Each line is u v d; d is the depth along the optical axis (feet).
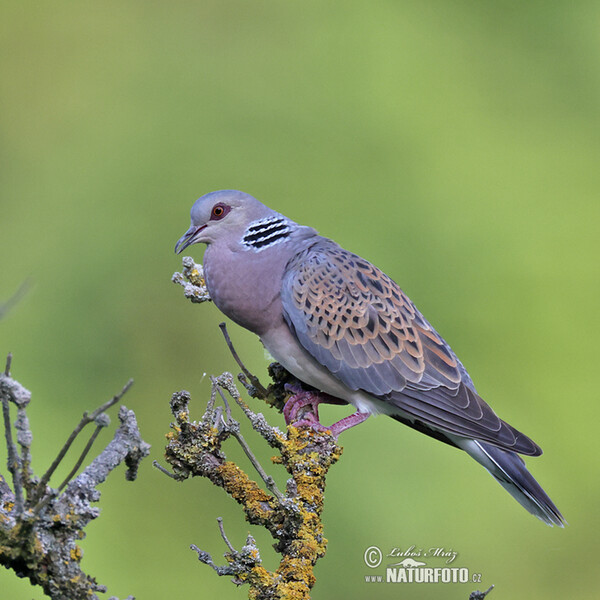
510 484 27.27
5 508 16.79
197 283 29.07
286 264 27.78
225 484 21.48
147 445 17.35
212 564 19.60
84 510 16.67
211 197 27.91
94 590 16.60
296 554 20.49
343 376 27.02
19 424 15.83
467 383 28.50
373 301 27.35
